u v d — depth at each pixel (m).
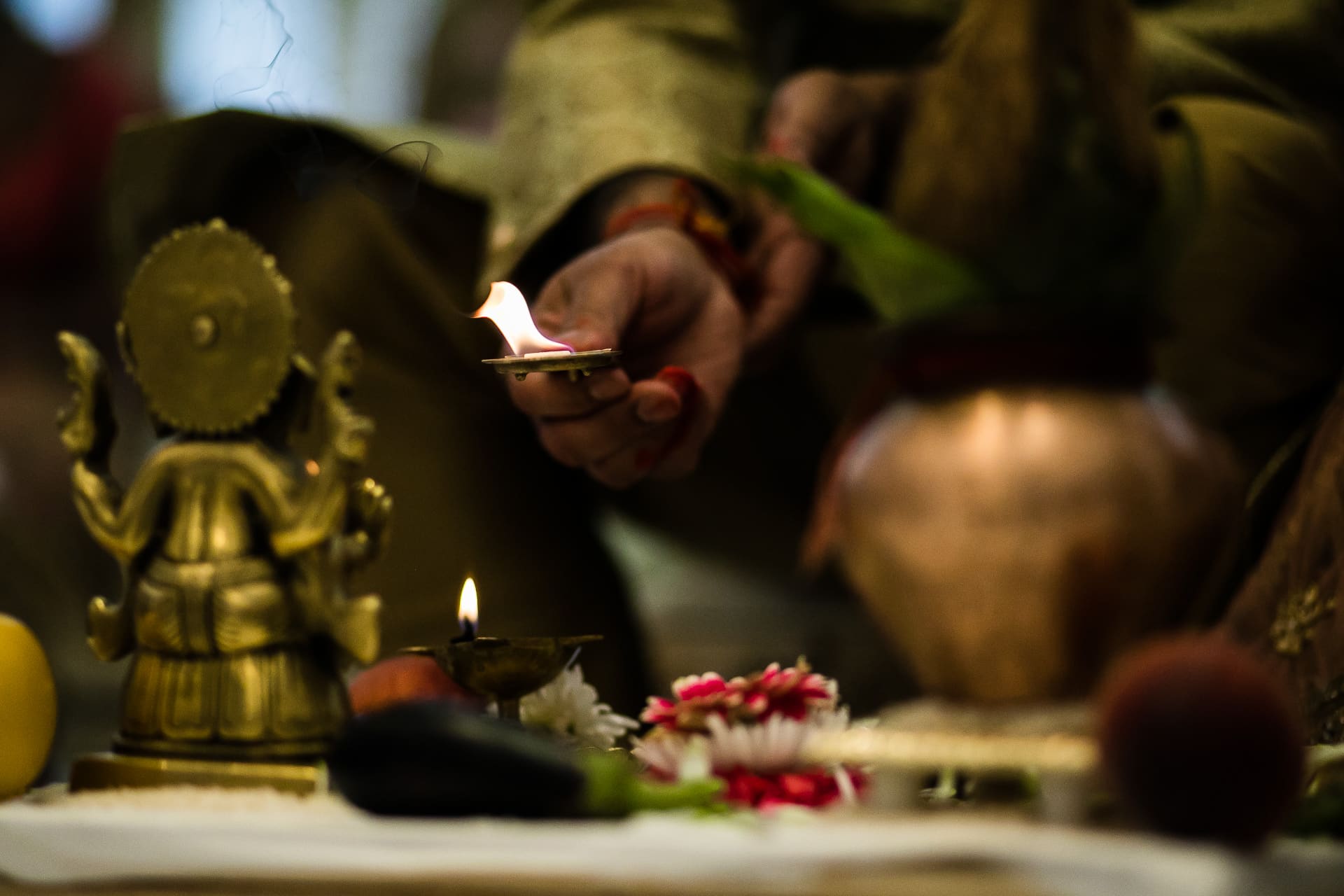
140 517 1.60
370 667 1.75
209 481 1.59
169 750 1.58
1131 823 1.43
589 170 1.88
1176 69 2.01
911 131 1.64
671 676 3.09
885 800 1.50
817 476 2.39
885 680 2.83
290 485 1.58
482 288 1.91
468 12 4.59
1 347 3.91
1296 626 1.73
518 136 1.96
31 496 3.63
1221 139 1.89
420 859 1.41
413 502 2.06
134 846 1.45
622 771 1.46
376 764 1.44
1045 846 1.38
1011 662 1.50
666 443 1.74
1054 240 1.52
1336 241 1.90
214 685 1.58
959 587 1.49
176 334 1.61
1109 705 1.42
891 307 1.51
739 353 1.76
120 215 2.06
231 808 1.50
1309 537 1.75
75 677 3.44
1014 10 1.57
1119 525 1.48
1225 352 1.92
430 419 2.09
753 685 1.58
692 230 1.81
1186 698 1.40
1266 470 1.89
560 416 1.71
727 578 3.67
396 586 2.04
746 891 1.38
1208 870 1.35
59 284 3.96
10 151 3.94
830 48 2.18
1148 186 1.53
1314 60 2.12
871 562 1.52
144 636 1.59
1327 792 1.48
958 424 1.49
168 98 4.52
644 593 3.77
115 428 1.63
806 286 1.84
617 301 1.70
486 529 2.07
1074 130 1.55
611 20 2.04
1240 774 1.39
